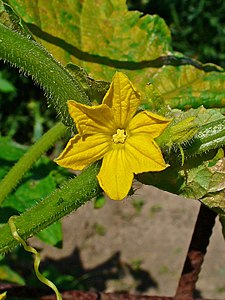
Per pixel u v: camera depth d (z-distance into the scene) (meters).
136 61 0.19
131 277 0.44
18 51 0.14
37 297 0.20
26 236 0.15
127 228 0.46
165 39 0.19
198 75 0.18
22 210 0.20
